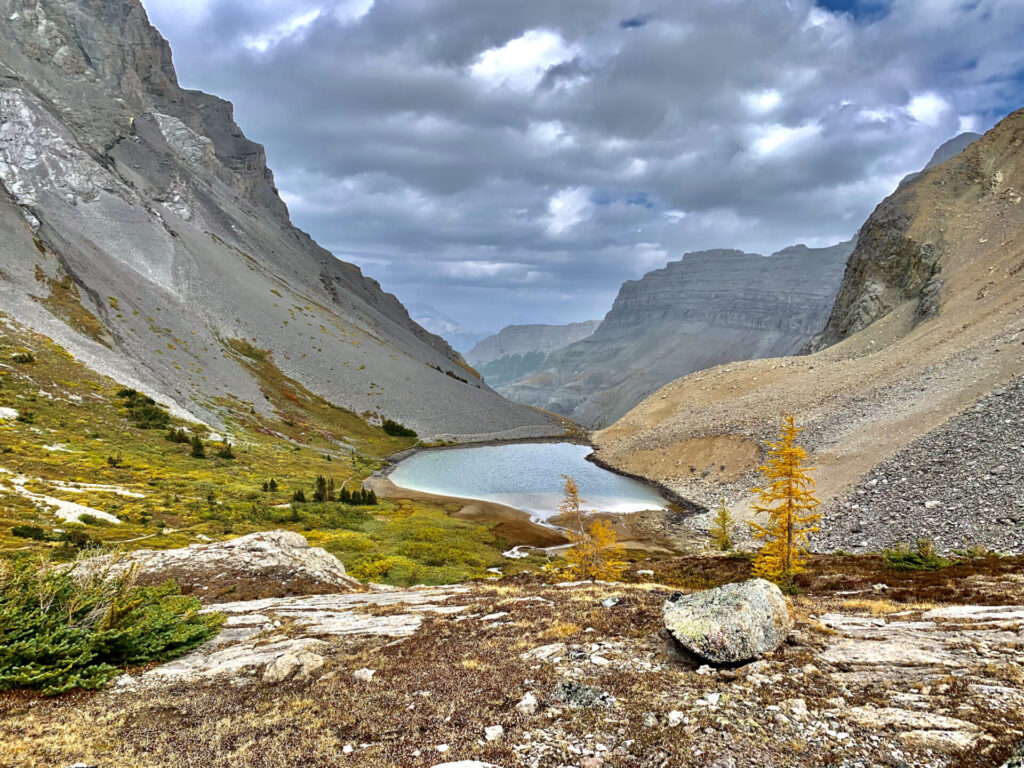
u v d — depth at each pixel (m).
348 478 96.69
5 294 101.44
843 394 86.38
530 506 84.12
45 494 49.69
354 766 9.15
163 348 120.62
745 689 10.67
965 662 10.99
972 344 75.25
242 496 65.62
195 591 27.83
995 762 7.51
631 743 9.21
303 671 13.93
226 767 9.31
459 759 9.09
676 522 73.56
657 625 14.87
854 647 12.45
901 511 46.31
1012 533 36.09
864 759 8.14
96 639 14.25
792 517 30.00
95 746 10.07
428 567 49.16
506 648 14.55
